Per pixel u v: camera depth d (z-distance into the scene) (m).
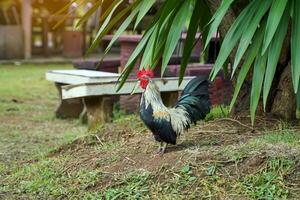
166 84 5.12
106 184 3.43
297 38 2.67
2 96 7.40
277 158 3.28
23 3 11.53
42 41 12.37
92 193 3.37
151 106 3.47
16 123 5.78
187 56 3.52
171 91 5.19
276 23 2.64
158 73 5.41
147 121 3.47
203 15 3.62
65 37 12.13
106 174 3.51
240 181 3.21
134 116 4.56
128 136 4.08
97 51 12.37
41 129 5.51
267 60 2.77
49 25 12.25
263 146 3.43
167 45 3.04
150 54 3.12
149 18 5.15
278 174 3.19
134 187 3.31
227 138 3.71
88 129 5.02
